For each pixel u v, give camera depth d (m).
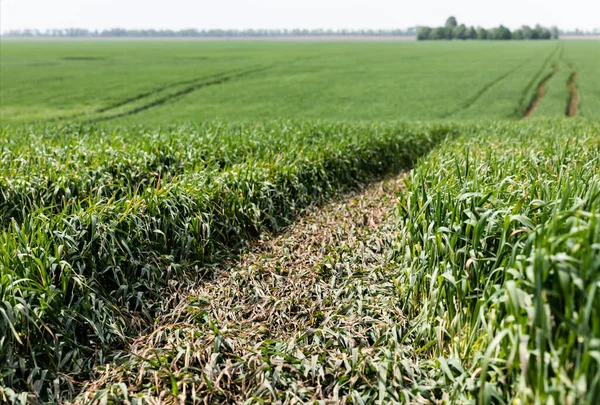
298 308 5.12
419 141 14.03
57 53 90.12
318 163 9.39
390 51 99.25
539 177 5.21
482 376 3.23
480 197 4.48
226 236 6.85
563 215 3.35
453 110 32.91
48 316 4.34
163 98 37.88
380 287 5.28
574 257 2.98
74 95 37.50
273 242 6.96
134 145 9.73
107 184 7.07
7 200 6.83
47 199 7.05
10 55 82.62
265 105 35.50
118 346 4.68
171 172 8.84
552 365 2.89
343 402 3.71
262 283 5.65
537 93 40.47
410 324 4.62
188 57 79.50
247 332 4.64
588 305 2.72
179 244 6.14
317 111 33.00
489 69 59.16
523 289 3.28
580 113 30.98
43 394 4.02
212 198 6.88
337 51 99.00
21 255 4.59
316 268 5.83
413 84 46.34
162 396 3.80
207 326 4.70
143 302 5.26
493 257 4.11
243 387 3.92
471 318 4.01
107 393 3.79
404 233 5.29
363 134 12.47
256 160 9.25
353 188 10.12
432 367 3.99
